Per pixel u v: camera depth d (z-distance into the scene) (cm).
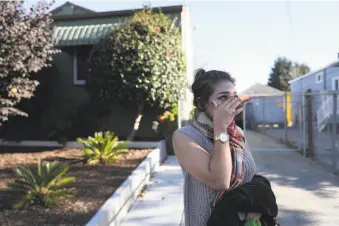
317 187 636
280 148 1173
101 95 916
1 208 430
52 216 405
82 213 415
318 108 939
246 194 180
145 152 845
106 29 1015
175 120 1002
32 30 668
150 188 619
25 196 435
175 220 457
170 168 800
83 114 1023
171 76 912
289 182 676
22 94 723
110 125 1051
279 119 1755
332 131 788
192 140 188
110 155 730
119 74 877
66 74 1084
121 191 470
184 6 1094
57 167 490
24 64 676
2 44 616
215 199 185
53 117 1047
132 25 902
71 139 999
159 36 895
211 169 175
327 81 1277
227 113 177
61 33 1048
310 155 955
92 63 920
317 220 466
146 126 1038
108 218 395
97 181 569
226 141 175
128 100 928
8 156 823
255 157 979
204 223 188
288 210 507
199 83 196
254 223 178
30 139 1020
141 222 451
